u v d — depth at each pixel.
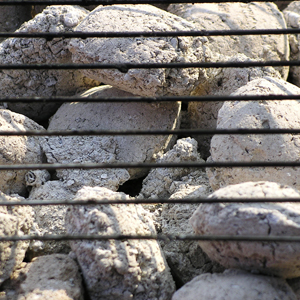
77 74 5.81
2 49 5.53
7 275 3.55
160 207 4.86
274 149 4.04
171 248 4.21
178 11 6.47
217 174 4.34
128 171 5.12
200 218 3.35
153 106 5.27
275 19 6.26
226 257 3.32
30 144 4.90
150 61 4.68
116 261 3.41
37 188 4.80
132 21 4.93
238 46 5.93
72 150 4.94
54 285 3.38
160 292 3.61
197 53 5.04
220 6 6.29
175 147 5.02
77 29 4.97
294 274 3.35
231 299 3.03
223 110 4.44
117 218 3.64
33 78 5.63
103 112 5.29
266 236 2.99
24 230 3.88
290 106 4.31
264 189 3.31
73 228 3.64
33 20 5.50
